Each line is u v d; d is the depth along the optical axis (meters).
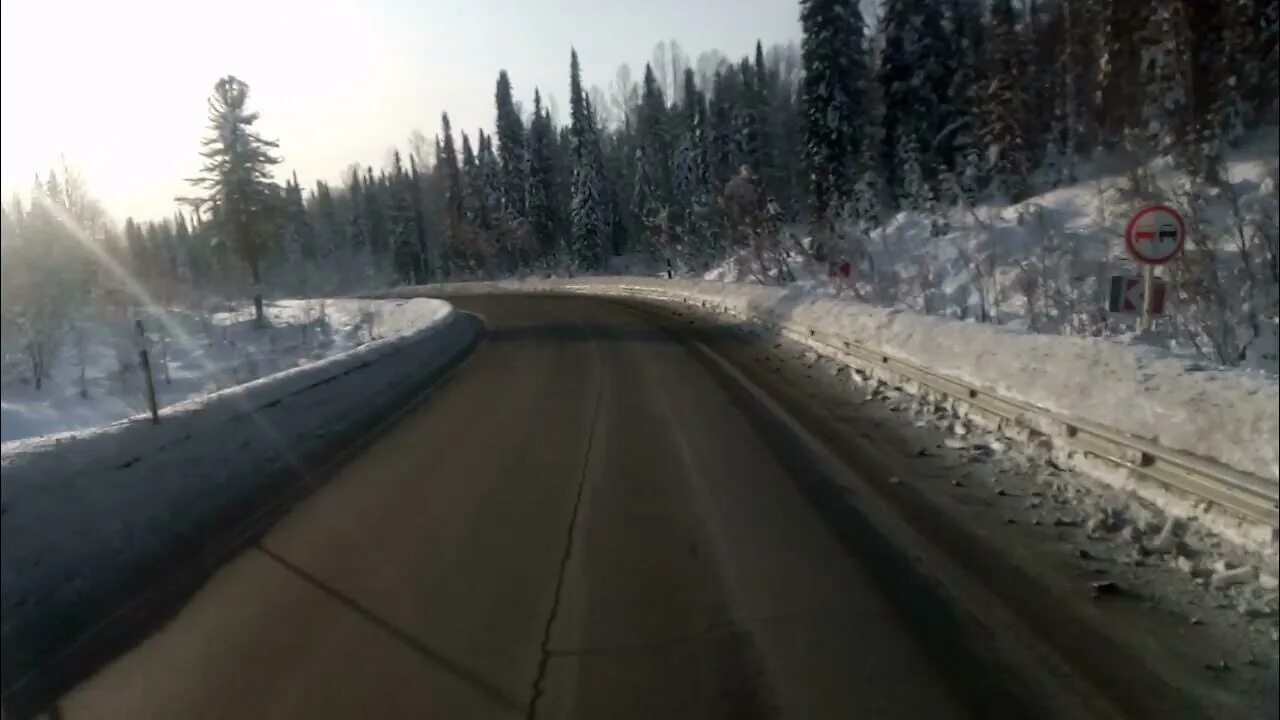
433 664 4.55
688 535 6.48
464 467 9.23
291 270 82.62
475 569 6.00
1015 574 5.33
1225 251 13.54
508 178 81.06
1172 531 5.73
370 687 4.33
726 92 67.00
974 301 20.31
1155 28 21.02
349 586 5.79
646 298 43.88
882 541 6.08
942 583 5.26
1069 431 7.53
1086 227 21.78
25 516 5.59
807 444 9.36
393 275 97.94
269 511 7.81
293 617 5.29
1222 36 18.81
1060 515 6.36
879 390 12.45
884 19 39.03
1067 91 32.28
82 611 5.44
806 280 32.66
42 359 7.83
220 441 8.70
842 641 4.56
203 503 7.59
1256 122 17.41
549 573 5.84
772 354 18.00
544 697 4.13
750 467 8.49
